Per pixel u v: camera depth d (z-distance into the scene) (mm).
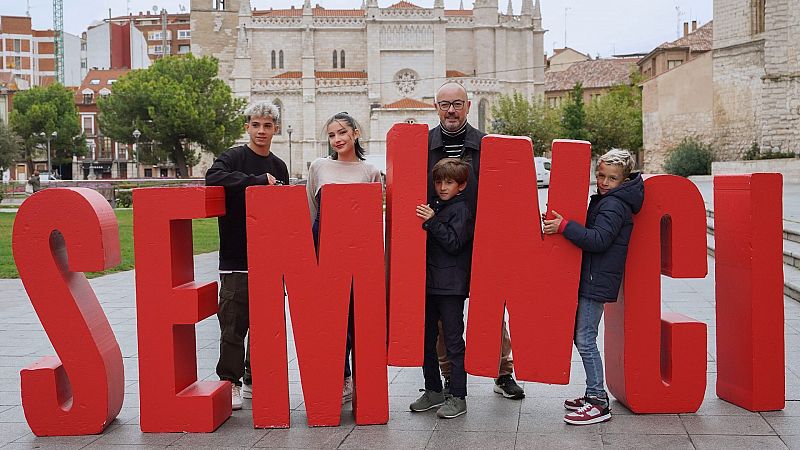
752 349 5891
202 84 71000
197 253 20266
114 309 11461
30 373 5750
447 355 6117
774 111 39594
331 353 5836
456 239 5793
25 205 5609
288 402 5867
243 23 85312
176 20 143250
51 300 5691
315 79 80125
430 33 81062
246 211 5805
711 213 20156
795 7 38812
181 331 5906
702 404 6203
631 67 91000
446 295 5949
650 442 5293
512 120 69188
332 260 5820
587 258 5848
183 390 5910
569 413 5762
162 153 71250
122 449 5438
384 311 5836
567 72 101438
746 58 41812
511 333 5879
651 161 51438
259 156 6773
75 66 131625
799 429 5492
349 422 5996
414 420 5973
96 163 96125
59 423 5762
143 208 5738
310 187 6633
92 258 5566
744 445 5172
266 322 5824
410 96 80875
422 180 5797
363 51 85812
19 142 70375
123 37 123000
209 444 5504
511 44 87000
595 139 64562
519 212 5812
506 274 5844
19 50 129875
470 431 5645
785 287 11062
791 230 14250
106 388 5750
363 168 6582
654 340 5906
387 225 6293
